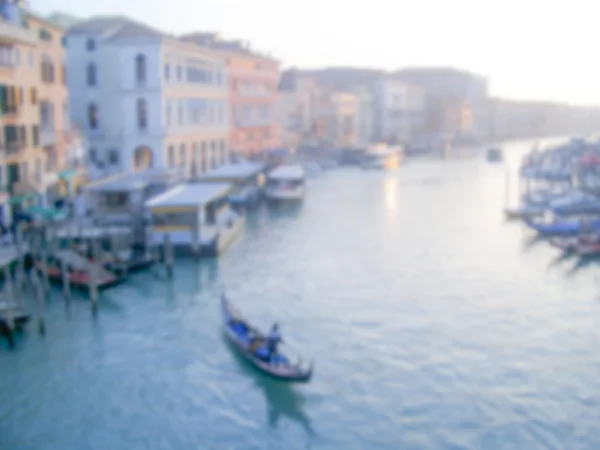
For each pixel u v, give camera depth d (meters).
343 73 135.75
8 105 37.47
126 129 54.16
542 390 21.53
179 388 22.00
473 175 80.62
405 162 99.56
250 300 30.20
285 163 74.88
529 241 41.72
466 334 26.06
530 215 48.88
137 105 53.88
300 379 21.59
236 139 72.38
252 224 48.34
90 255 34.38
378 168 87.56
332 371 22.95
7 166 37.75
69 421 20.11
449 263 36.66
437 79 149.38
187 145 58.84
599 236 38.50
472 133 147.62
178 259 36.88
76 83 54.47
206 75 63.66
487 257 37.88
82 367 23.41
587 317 27.89
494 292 31.28
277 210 54.69
